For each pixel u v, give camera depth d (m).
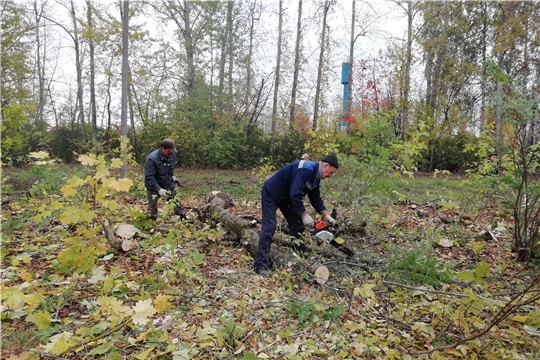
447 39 18.34
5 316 2.54
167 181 5.43
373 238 4.81
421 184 12.64
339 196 5.59
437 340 2.59
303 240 4.17
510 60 11.00
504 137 4.93
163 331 2.41
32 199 6.11
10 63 12.73
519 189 4.32
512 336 2.60
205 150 17.05
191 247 4.12
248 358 2.12
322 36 19.17
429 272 3.47
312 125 18.55
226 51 18.23
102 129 19.31
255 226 4.72
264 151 18.20
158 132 16.97
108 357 2.23
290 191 3.79
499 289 3.55
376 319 2.91
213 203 5.41
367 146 5.39
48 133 17.47
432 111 17.83
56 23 13.52
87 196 3.34
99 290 3.17
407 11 17.89
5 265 3.64
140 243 4.28
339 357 2.32
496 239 5.04
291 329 2.71
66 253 3.16
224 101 17.34
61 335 2.39
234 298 3.18
